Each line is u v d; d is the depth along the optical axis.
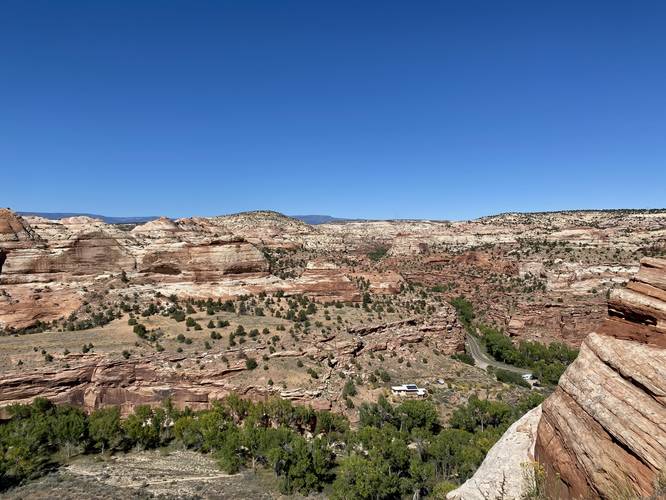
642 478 13.01
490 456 24.22
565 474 16.61
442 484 40.69
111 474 50.00
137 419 61.94
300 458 49.31
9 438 53.69
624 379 15.58
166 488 45.81
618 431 14.38
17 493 43.19
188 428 62.00
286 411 62.88
